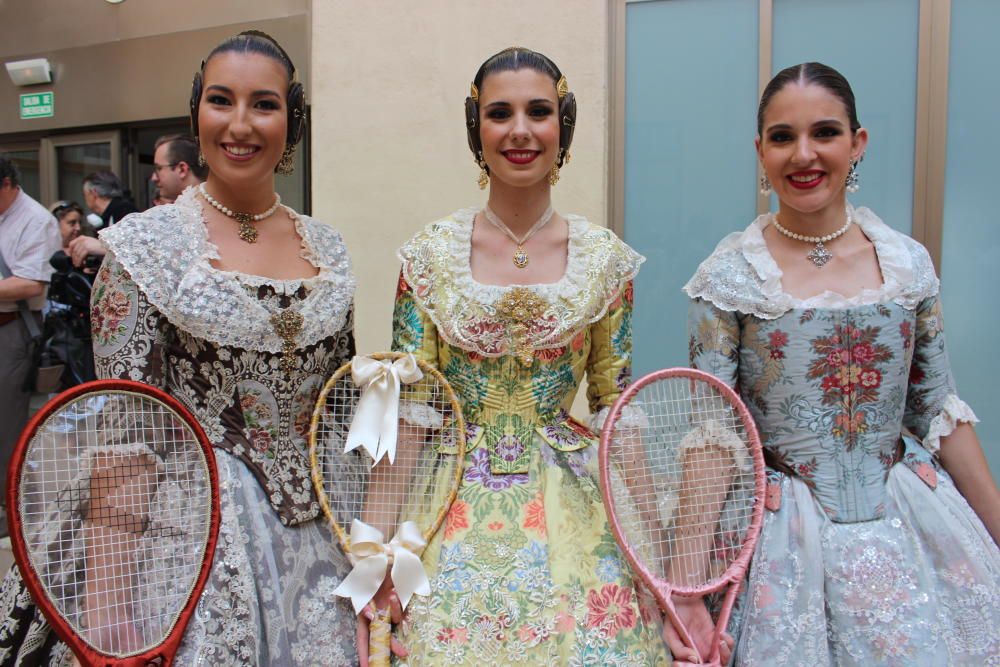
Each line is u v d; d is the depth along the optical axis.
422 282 2.01
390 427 1.88
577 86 3.64
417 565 1.83
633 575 1.89
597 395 2.14
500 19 3.71
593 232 2.08
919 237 3.52
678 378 1.91
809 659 1.81
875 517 1.92
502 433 1.98
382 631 1.81
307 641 1.80
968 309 3.51
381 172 3.89
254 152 1.85
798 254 2.03
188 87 4.43
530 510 1.91
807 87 1.92
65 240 4.40
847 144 1.92
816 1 3.54
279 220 2.00
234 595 1.72
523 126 1.92
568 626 1.80
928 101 3.46
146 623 1.67
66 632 1.52
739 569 1.85
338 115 3.91
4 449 3.83
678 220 3.74
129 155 4.74
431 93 3.81
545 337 1.95
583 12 3.62
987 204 3.46
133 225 1.76
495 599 1.80
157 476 1.74
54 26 4.67
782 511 1.92
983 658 1.84
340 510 1.96
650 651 1.82
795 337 1.92
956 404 2.03
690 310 2.10
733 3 3.60
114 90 4.58
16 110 4.80
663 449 1.98
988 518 2.06
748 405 2.05
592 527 1.93
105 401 1.66
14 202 3.78
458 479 1.93
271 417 1.87
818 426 1.93
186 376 1.79
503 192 2.04
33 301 3.88
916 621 1.81
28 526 1.59
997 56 3.41
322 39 3.91
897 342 1.93
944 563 1.89
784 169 1.95
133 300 1.73
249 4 4.23
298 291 1.89
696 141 3.69
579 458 2.03
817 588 1.85
